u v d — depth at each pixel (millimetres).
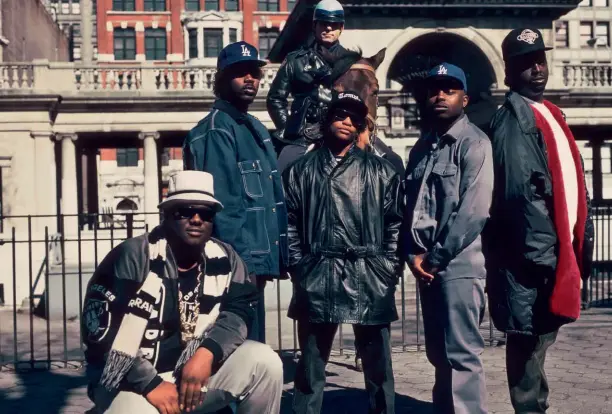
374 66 5855
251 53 4797
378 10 26625
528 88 4961
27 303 18469
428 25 27141
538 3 27234
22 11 34938
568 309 4609
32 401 6516
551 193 4691
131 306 3500
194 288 3656
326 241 4555
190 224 3557
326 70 5797
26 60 35594
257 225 4633
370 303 4500
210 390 3736
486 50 27516
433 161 4688
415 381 6902
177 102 28094
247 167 4672
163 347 3615
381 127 28812
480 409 4551
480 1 26797
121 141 31484
